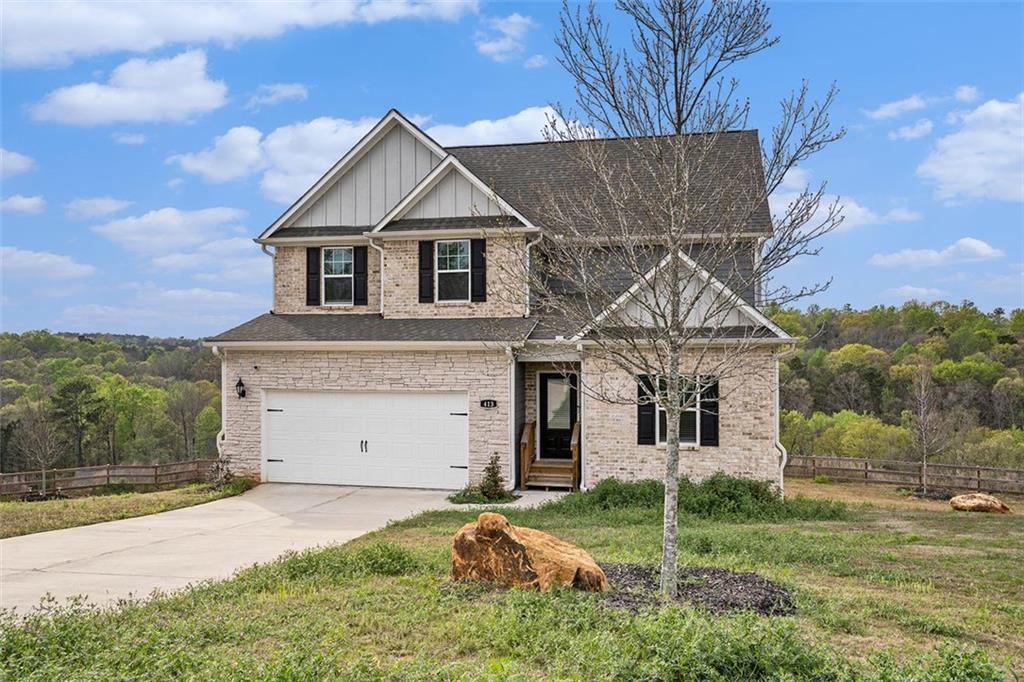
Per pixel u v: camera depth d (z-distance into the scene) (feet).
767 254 27.68
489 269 65.05
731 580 28.48
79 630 22.93
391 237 66.23
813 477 83.41
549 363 65.98
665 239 28.27
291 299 71.20
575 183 68.33
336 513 52.90
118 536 44.86
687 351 54.49
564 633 21.58
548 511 51.88
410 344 61.67
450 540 40.91
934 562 35.14
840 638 22.75
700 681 17.83
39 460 97.35
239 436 66.39
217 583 30.63
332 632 22.50
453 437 62.49
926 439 82.69
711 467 57.06
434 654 20.72
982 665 17.19
